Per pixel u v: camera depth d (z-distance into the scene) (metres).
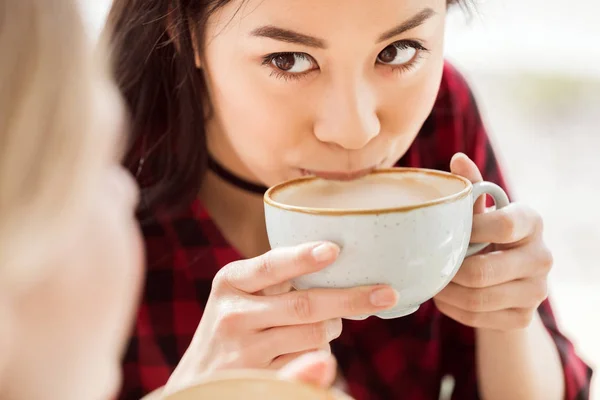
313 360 0.40
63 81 0.29
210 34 0.55
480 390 0.65
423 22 0.51
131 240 0.37
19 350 0.33
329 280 0.47
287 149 0.55
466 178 0.52
